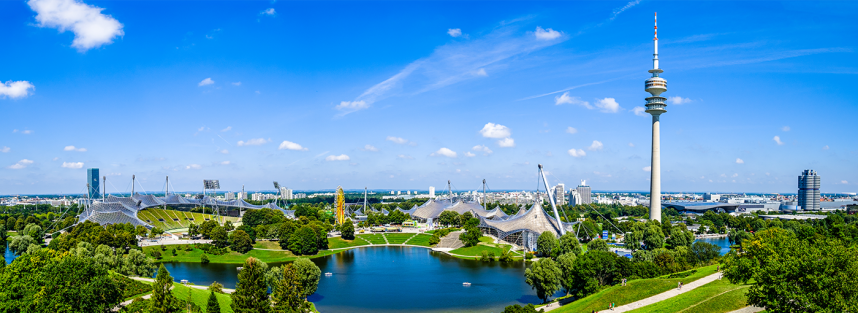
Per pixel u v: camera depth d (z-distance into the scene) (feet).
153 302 354.95
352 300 577.43
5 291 368.07
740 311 362.94
